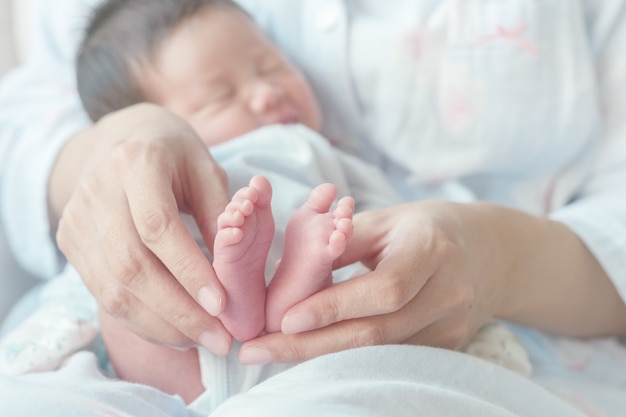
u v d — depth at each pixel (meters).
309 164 0.72
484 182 0.90
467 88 0.84
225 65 0.84
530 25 0.84
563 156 0.86
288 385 0.47
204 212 0.55
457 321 0.55
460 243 0.55
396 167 0.92
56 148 0.87
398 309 0.50
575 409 0.56
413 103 0.86
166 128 0.60
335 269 0.54
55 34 1.07
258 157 0.70
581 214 0.75
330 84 0.90
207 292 0.47
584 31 0.85
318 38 0.90
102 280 0.53
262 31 0.91
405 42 0.86
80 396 0.50
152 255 0.51
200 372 0.58
